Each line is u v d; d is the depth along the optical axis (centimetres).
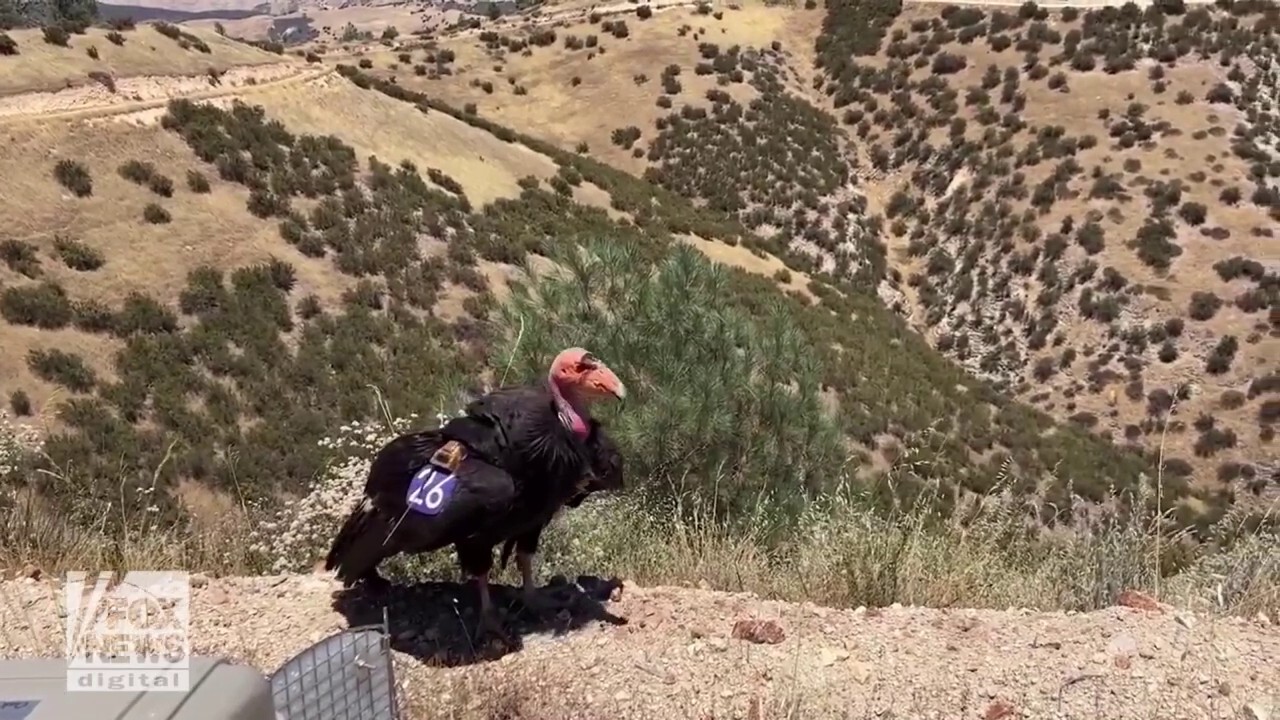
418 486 415
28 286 2680
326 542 626
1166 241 4497
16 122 3180
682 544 622
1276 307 4075
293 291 3086
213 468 2133
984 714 391
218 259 3108
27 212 2938
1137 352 4138
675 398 884
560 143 6456
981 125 5784
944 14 6819
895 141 6097
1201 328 4106
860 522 645
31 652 440
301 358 2739
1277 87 5331
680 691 409
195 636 463
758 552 636
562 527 623
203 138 3597
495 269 3603
